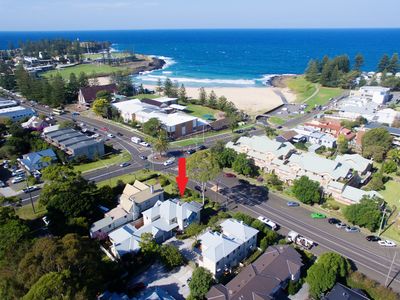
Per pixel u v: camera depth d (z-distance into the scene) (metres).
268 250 68.25
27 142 128.50
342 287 58.94
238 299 55.50
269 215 88.81
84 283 52.78
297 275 63.72
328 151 132.38
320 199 95.25
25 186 103.50
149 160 123.75
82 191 87.50
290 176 105.94
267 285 58.47
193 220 82.69
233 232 73.00
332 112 182.38
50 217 77.00
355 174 103.25
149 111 168.38
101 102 175.12
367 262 71.00
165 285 64.38
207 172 88.88
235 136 150.25
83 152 122.44
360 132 138.12
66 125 149.88
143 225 84.88
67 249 54.50
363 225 81.56
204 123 165.62
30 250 55.50
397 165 115.69
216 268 64.50
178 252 69.25
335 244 76.94
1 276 52.56
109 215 82.31
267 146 117.00
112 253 72.44
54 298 45.38
